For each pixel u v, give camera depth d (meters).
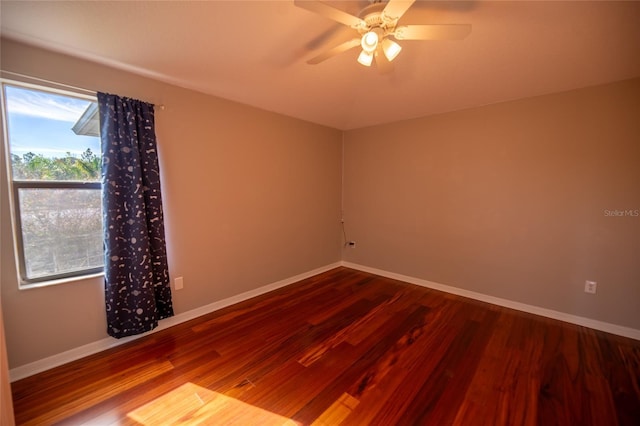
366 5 1.48
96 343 2.17
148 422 1.54
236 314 2.83
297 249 3.83
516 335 2.42
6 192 1.80
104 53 1.94
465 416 1.57
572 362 2.04
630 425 1.51
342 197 4.52
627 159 2.37
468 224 3.26
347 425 1.51
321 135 4.05
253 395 1.73
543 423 1.53
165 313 2.50
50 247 2.01
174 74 2.29
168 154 2.51
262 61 2.07
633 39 1.74
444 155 3.40
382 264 4.10
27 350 1.89
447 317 2.76
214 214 2.88
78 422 1.53
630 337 2.39
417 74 2.29
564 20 1.56
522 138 2.86
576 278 2.64
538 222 2.82
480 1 1.42
